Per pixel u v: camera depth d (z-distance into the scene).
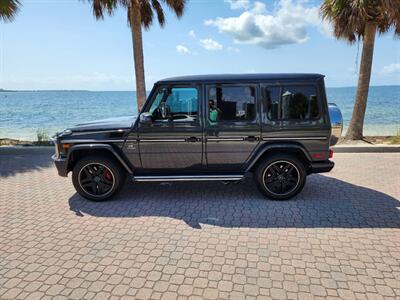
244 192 5.20
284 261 3.11
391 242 3.47
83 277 2.86
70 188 5.56
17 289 2.69
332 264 3.04
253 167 4.80
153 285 2.74
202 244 3.47
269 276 2.85
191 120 4.61
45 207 4.64
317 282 2.76
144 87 10.12
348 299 2.52
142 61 10.00
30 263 3.11
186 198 4.95
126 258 3.19
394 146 8.22
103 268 3.01
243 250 3.33
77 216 4.29
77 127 4.84
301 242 3.49
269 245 3.43
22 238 3.65
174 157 4.73
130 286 2.73
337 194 5.07
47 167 7.15
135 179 4.70
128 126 4.74
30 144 9.70
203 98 4.57
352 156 7.87
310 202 4.72
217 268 2.99
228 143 4.64
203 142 4.64
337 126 4.64
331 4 8.79
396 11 8.02
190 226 3.94
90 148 4.64
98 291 2.66
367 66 9.09
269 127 4.58
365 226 3.88
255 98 4.56
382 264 3.03
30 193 5.29
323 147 4.63
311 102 4.55
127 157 4.72
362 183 5.65
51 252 3.32
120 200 4.88
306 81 4.52
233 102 4.58
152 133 4.64
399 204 4.61
